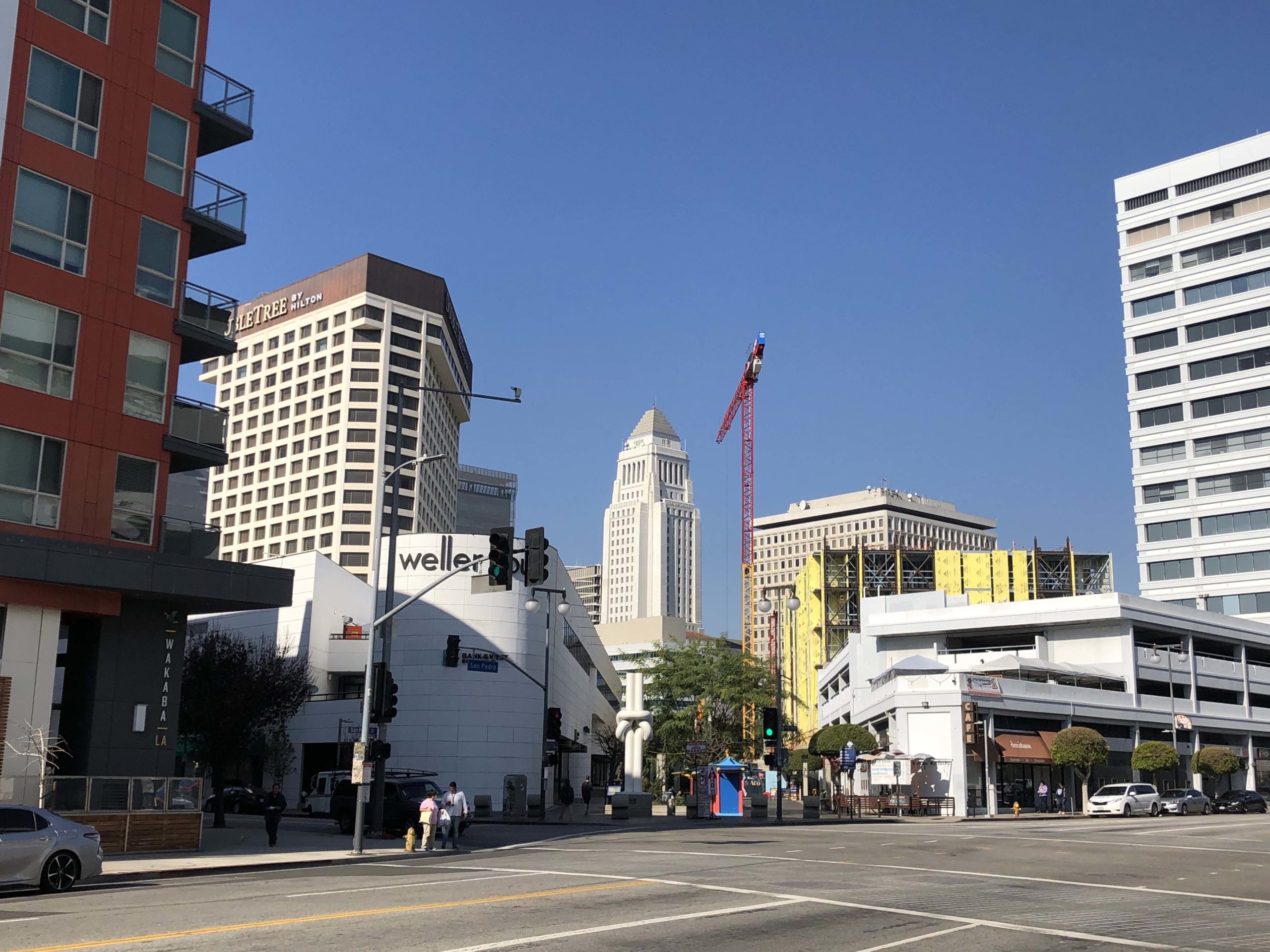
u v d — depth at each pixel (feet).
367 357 445.37
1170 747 232.94
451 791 103.30
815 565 446.19
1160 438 350.84
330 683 234.38
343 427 437.17
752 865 80.84
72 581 93.91
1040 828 148.15
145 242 106.22
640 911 54.19
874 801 211.41
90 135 102.83
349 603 240.73
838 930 48.96
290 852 94.73
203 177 113.09
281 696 175.32
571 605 272.92
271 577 107.45
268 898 59.21
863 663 292.61
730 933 47.55
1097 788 236.84
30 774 90.17
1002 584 431.84
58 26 101.09
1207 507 337.72
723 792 179.11
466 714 207.41
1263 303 337.11
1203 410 343.67
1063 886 69.62
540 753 213.66
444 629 210.59
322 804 175.32
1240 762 276.62
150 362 105.29
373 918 50.65
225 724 157.69
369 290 447.83
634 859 86.22
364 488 432.25
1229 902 62.13
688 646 287.69
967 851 99.09
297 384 456.86
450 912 53.11
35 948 41.96
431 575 213.05
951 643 277.23
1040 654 256.11
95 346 100.89
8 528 92.79
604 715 374.02
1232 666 289.12
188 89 112.06
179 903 57.31
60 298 98.58
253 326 478.59
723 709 282.36
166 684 104.06
